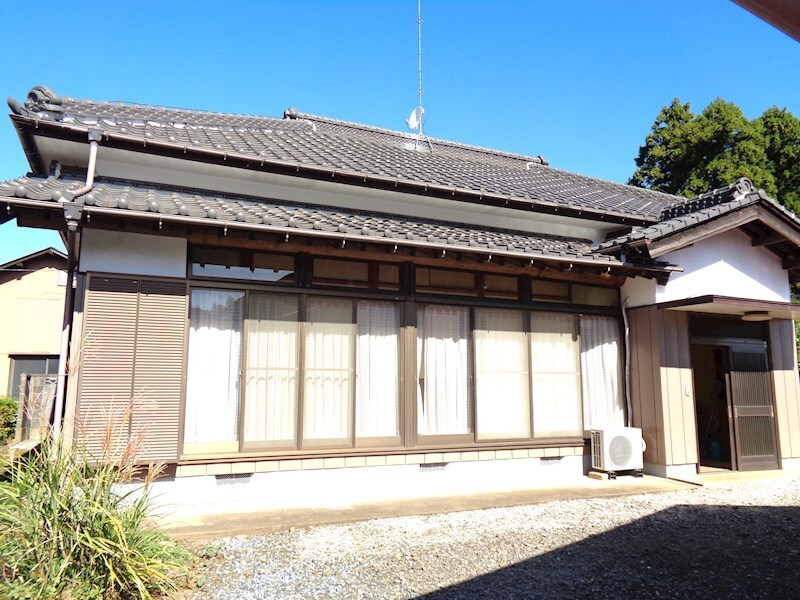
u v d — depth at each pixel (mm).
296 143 8406
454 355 7230
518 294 7668
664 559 4340
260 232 5688
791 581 3908
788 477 7965
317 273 6527
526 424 7484
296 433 6195
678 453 7652
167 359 5566
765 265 8984
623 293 8367
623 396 8195
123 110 8031
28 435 4707
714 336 8422
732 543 4773
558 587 3758
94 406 5207
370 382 6707
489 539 4789
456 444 6984
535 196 8070
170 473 5598
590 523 5348
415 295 6992
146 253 5676
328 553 4379
